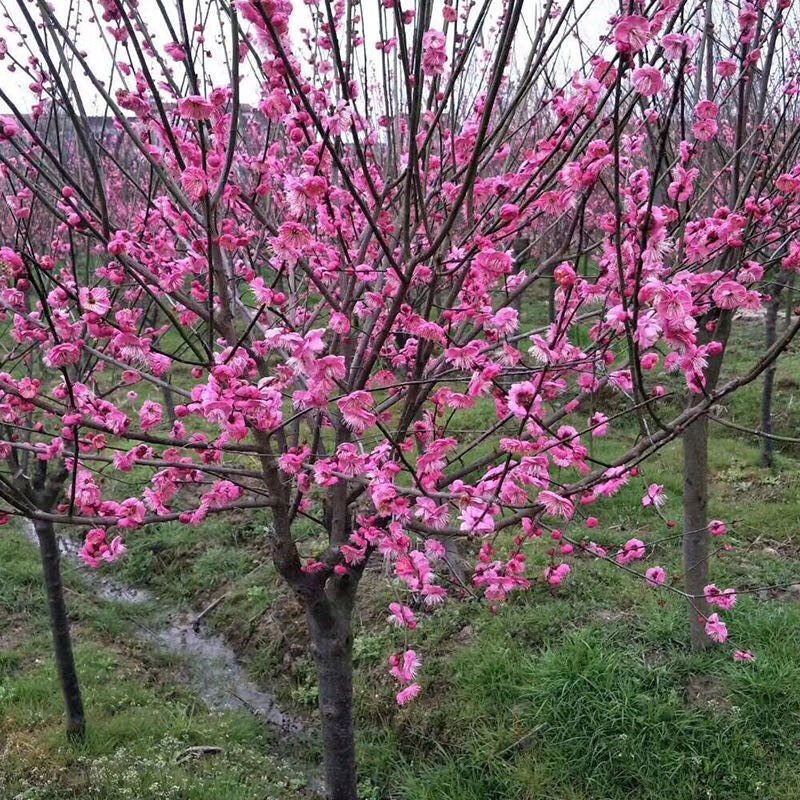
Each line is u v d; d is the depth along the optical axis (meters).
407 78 2.00
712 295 2.37
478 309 2.68
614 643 4.30
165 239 3.07
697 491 3.99
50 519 2.46
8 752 3.91
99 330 2.27
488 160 2.70
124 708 4.49
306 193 2.04
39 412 3.76
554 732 3.82
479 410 7.86
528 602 4.88
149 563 6.54
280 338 1.97
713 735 3.62
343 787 3.24
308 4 2.84
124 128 2.41
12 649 5.09
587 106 2.33
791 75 3.89
